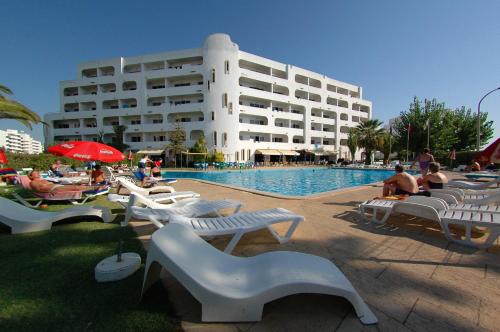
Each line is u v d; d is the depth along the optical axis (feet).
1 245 10.97
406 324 5.92
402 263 9.29
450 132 93.20
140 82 117.50
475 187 24.17
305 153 136.26
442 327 5.81
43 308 6.43
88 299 6.86
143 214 12.01
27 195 25.18
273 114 125.59
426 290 7.43
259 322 5.89
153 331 5.65
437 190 17.42
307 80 142.00
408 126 96.84
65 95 127.95
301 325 5.83
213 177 70.08
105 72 128.26
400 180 18.35
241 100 122.31
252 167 103.04
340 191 26.58
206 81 111.96
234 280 6.39
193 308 6.50
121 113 119.65
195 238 7.39
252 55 120.26
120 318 6.07
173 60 119.75
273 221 11.12
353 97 162.40
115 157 22.48
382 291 7.38
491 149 20.58
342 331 5.64
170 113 116.16
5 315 6.11
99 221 15.34
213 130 111.55
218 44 111.34
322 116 148.05
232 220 11.35
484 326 5.84
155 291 7.29
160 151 114.01
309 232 13.09
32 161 57.11
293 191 44.93
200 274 6.08
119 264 8.23
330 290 5.78
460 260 9.51
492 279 8.07
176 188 32.40
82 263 9.21
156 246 6.09
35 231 13.03
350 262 9.40
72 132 124.67
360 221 15.14
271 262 6.78
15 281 7.82
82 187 22.94
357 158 161.17
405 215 16.26
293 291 5.71
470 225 10.83
